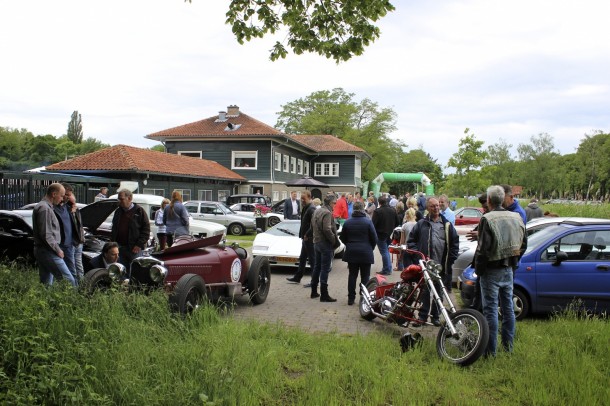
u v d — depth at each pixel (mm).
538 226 8203
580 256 7398
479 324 5129
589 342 5758
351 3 8461
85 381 3559
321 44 9039
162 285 6176
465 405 4160
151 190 24797
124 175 23547
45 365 3541
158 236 11984
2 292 5383
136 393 3533
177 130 38875
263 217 22219
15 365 3744
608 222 7785
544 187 72312
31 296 4816
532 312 7445
